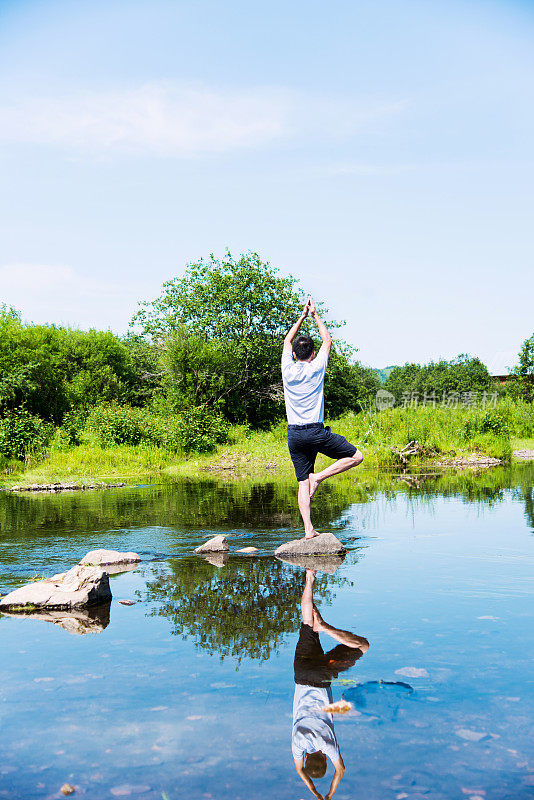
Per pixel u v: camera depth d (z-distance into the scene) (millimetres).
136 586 3768
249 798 1496
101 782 1586
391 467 15102
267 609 3186
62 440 16656
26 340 21531
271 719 1930
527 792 1510
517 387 40844
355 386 35688
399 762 1661
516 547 4789
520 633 2705
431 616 2984
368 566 4199
